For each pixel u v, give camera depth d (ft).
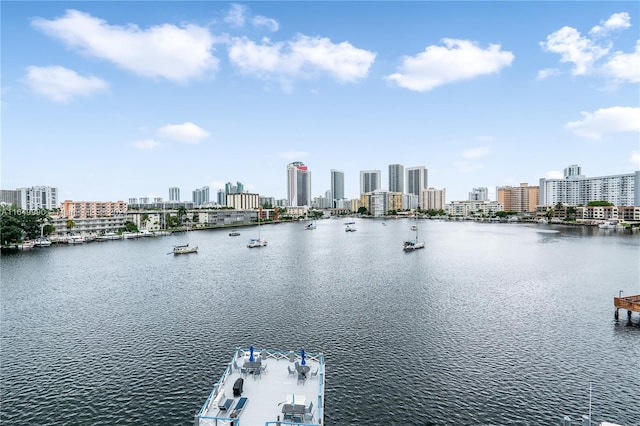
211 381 160.56
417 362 176.35
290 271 405.18
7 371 171.22
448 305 266.77
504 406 141.90
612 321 231.71
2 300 289.53
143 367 173.47
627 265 426.10
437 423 131.95
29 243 640.99
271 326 224.53
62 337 210.79
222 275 385.29
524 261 463.01
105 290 320.70
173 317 243.40
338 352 187.42
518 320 233.96
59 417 136.77
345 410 139.44
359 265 441.68
